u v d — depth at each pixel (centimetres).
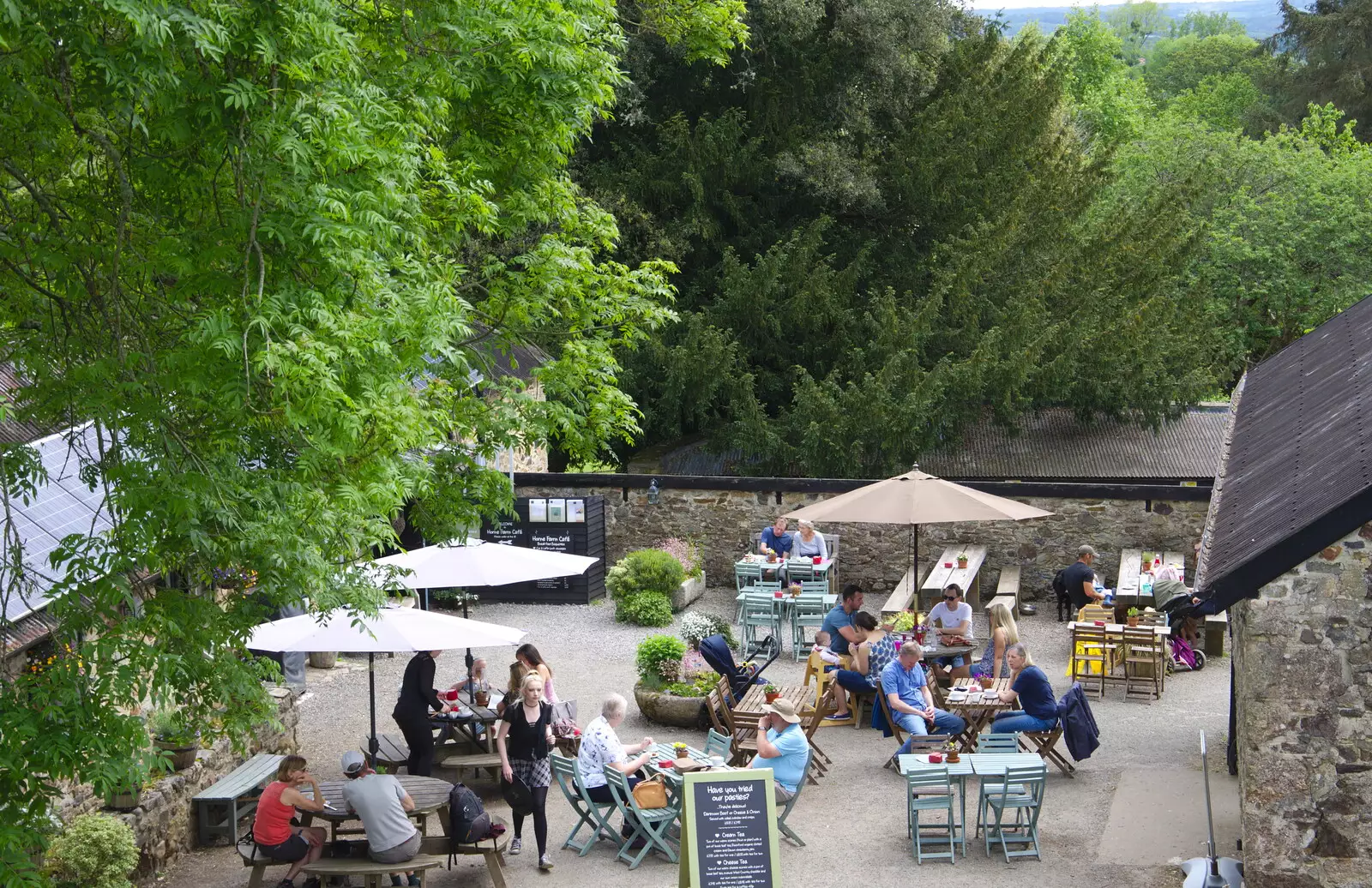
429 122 1191
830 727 1527
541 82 1337
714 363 3102
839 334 3278
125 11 669
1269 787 829
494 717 1337
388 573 1040
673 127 3328
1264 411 1371
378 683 1762
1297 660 820
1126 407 3300
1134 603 1822
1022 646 1323
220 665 884
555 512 2208
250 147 793
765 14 3200
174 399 859
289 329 793
